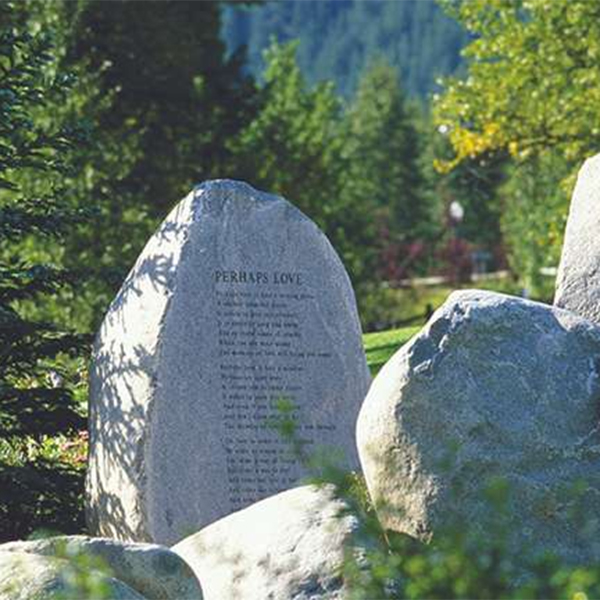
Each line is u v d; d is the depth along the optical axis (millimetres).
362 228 48062
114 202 30734
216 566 10016
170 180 36344
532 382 10023
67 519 12672
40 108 30047
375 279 48281
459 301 10172
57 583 8688
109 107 33469
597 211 11773
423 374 9922
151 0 35938
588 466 9914
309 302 13023
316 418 12898
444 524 9773
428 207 98250
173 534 12148
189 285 12547
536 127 34844
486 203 87688
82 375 15328
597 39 33469
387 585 8914
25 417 12750
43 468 12766
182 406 12320
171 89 36812
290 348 12883
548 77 34156
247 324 12758
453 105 35656
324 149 45750
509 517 9688
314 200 40844
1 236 13023
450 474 9812
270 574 9664
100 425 12430
